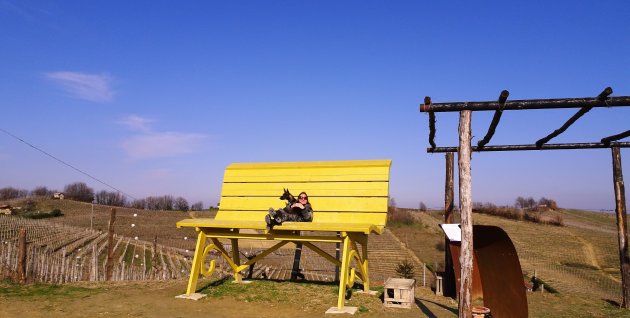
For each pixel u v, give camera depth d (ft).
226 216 32.45
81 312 22.88
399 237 173.78
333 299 27.17
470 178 19.70
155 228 195.62
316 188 31.35
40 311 22.68
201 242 28.04
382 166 30.76
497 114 21.52
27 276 34.30
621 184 33.73
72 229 146.82
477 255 21.83
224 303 25.73
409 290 26.66
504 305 21.01
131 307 24.14
